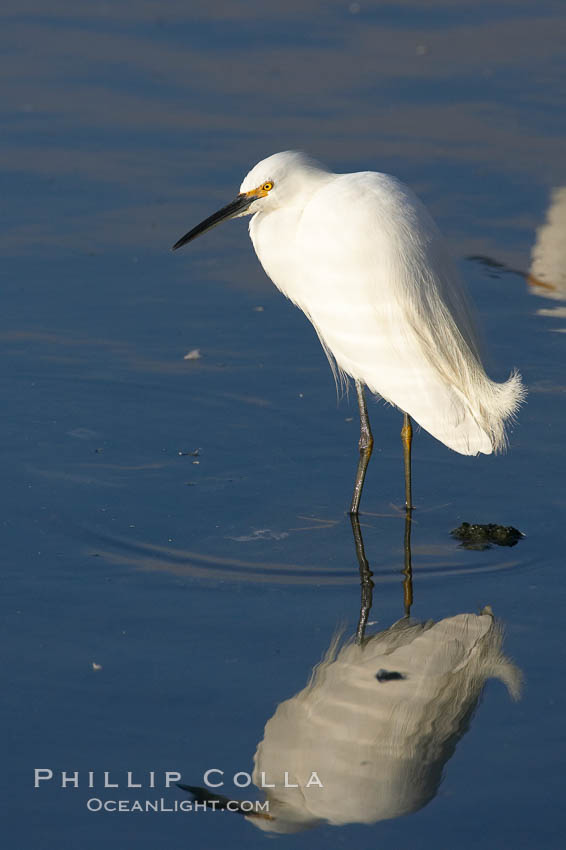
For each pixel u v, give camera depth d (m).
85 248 15.21
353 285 9.66
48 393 11.77
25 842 6.07
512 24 25.22
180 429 11.18
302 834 6.16
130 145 18.47
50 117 19.38
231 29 24.19
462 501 10.05
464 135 19.31
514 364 12.55
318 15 25.50
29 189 16.81
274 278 10.83
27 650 7.73
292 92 20.89
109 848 6.03
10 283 14.19
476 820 6.24
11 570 8.73
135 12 24.97
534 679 7.52
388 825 6.22
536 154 18.61
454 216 16.47
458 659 7.74
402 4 26.52
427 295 9.57
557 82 21.89
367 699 7.29
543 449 10.87
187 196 16.73
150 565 8.88
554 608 8.39
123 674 7.48
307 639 7.96
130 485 10.10
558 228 15.86
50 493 9.91
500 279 14.66
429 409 9.68
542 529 9.55
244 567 8.92
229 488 10.14
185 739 6.86
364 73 22.02
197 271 14.88
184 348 12.89
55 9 24.89
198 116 19.69
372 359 9.83
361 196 9.65
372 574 8.88
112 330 13.22
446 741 6.88
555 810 6.29
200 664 7.62
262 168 10.30
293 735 6.89
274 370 12.46
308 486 10.27
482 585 8.73
